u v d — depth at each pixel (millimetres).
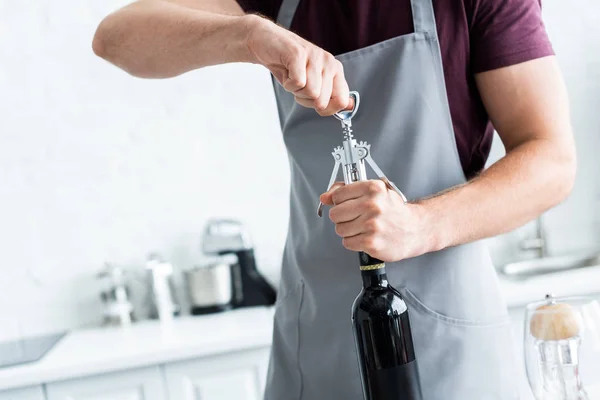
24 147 2898
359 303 952
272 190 3002
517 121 1214
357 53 1254
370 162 977
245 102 2982
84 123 2922
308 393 1324
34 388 2289
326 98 913
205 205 2977
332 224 1264
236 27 1039
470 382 1219
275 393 1366
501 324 1258
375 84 1250
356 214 950
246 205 2992
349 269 1255
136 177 2947
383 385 933
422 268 1213
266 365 2371
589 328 845
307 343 1317
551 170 1149
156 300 2805
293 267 1365
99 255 2936
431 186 1234
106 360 2295
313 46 950
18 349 2607
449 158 1241
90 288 2928
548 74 1200
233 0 1385
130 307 2852
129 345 2441
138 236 2951
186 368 2348
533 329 867
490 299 1251
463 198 1089
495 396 1232
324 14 1303
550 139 1181
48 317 2912
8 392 2275
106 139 2930
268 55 954
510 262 3059
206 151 2973
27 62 2891
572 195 3062
